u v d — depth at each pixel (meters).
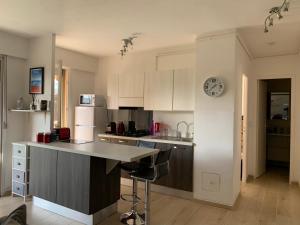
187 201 3.70
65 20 3.26
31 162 3.44
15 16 3.13
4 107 3.88
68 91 5.00
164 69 4.73
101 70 5.58
